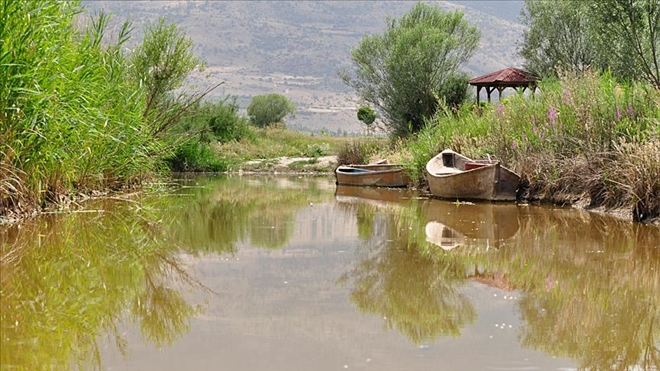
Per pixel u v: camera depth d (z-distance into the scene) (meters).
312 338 5.95
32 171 11.91
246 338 5.96
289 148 38.94
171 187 20.25
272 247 10.29
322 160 32.72
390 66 32.12
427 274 8.47
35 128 11.25
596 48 27.17
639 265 8.93
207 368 5.25
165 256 9.47
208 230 11.88
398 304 7.09
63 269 8.50
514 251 9.90
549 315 6.73
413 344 5.81
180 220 13.02
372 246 10.38
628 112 14.32
